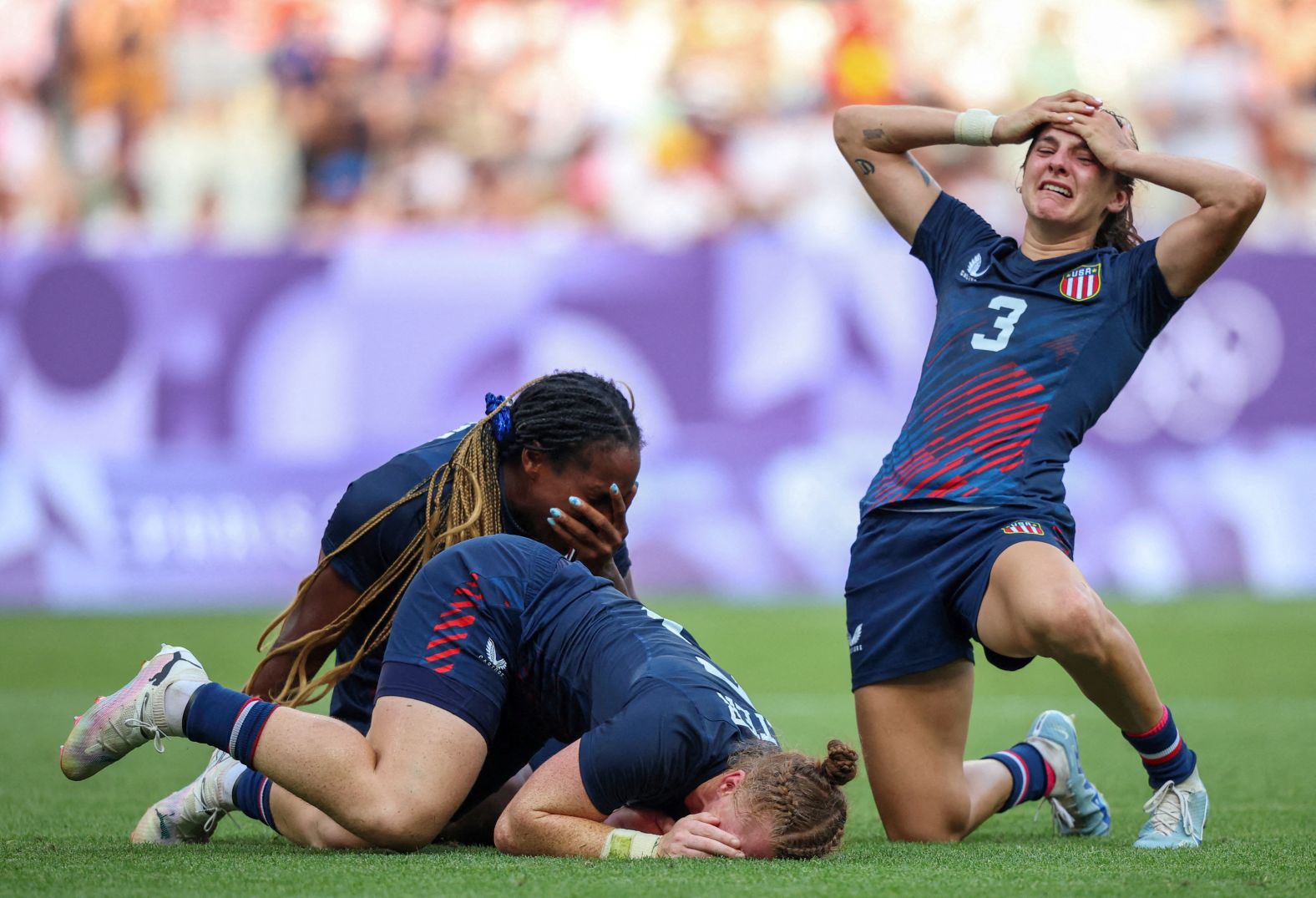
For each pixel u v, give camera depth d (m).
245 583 42.34
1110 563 41.16
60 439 43.34
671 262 42.59
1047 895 8.80
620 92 52.22
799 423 42.16
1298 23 51.19
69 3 52.19
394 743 10.21
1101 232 13.26
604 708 10.44
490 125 52.31
